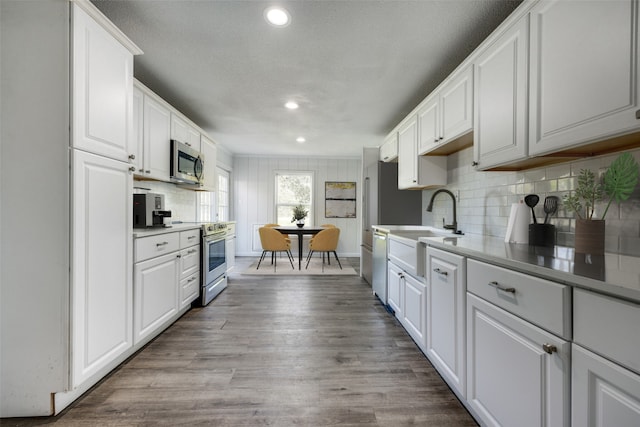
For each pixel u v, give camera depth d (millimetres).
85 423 1328
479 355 1280
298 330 2402
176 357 1941
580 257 1128
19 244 1335
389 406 1457
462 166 2467
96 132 1496
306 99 3014
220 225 3457
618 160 1084
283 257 6234
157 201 2518
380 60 2232
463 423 1341
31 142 1329
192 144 3297
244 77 2529
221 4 1636
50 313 1346
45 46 1329
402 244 2357
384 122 3775
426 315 1871
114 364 1781
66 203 1342
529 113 1325
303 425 1326
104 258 1571
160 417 1368
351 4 1630
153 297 2115
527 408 984
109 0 1597
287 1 1609
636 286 679
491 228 2107
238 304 3080
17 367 1351
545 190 1619
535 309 960
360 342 2180
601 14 996
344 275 4477
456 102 1969
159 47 2078
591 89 1033
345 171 6488
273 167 6348
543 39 1246
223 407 1442
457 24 1800
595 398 765
